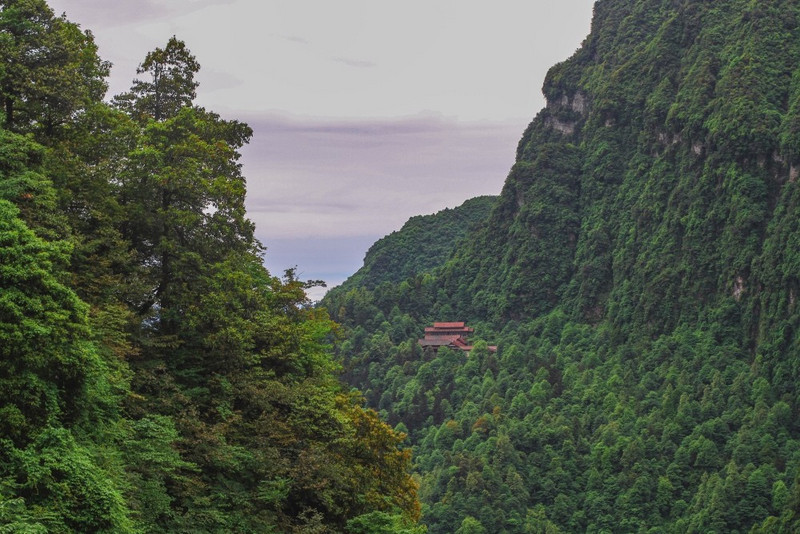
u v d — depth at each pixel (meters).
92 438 34.06
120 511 30.59
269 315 54.00
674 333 199.00
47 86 42.75
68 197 42.69
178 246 48.09
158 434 38.03
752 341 185.25
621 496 142.62
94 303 41.66
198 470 39.59
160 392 43.25
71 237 39.19
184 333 47.78
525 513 142.12
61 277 36.34
